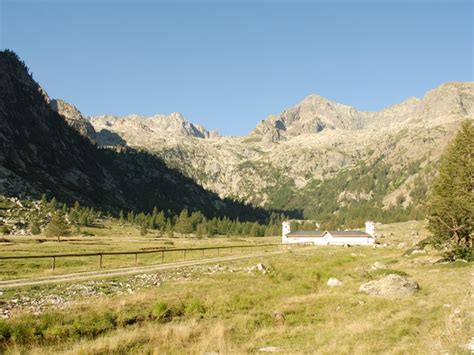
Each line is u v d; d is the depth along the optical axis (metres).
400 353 18.58
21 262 61.00
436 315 26.00
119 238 159.62
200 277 49.69
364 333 23.69
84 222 197.88
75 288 37.41
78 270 50.91
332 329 26.19
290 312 33.09
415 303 31.25
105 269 52.94
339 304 34.38
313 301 36.25
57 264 61.41
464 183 60.78
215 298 36.91
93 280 42.41
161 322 29.59
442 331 20.42
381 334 23.09
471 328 20.16
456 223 57.59
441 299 31.23
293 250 113.25
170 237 199.00
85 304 30.56
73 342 23.86
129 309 30.55
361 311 30.88
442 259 59.47
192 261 69.50
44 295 33.62
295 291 43.22
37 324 24.98
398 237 183.25
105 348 22.42
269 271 57.19
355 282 46.91
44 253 77.19
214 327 27.50
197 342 24.59
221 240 187.12
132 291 37.91
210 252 94.88
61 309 28.66
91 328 26.06
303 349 22.05
